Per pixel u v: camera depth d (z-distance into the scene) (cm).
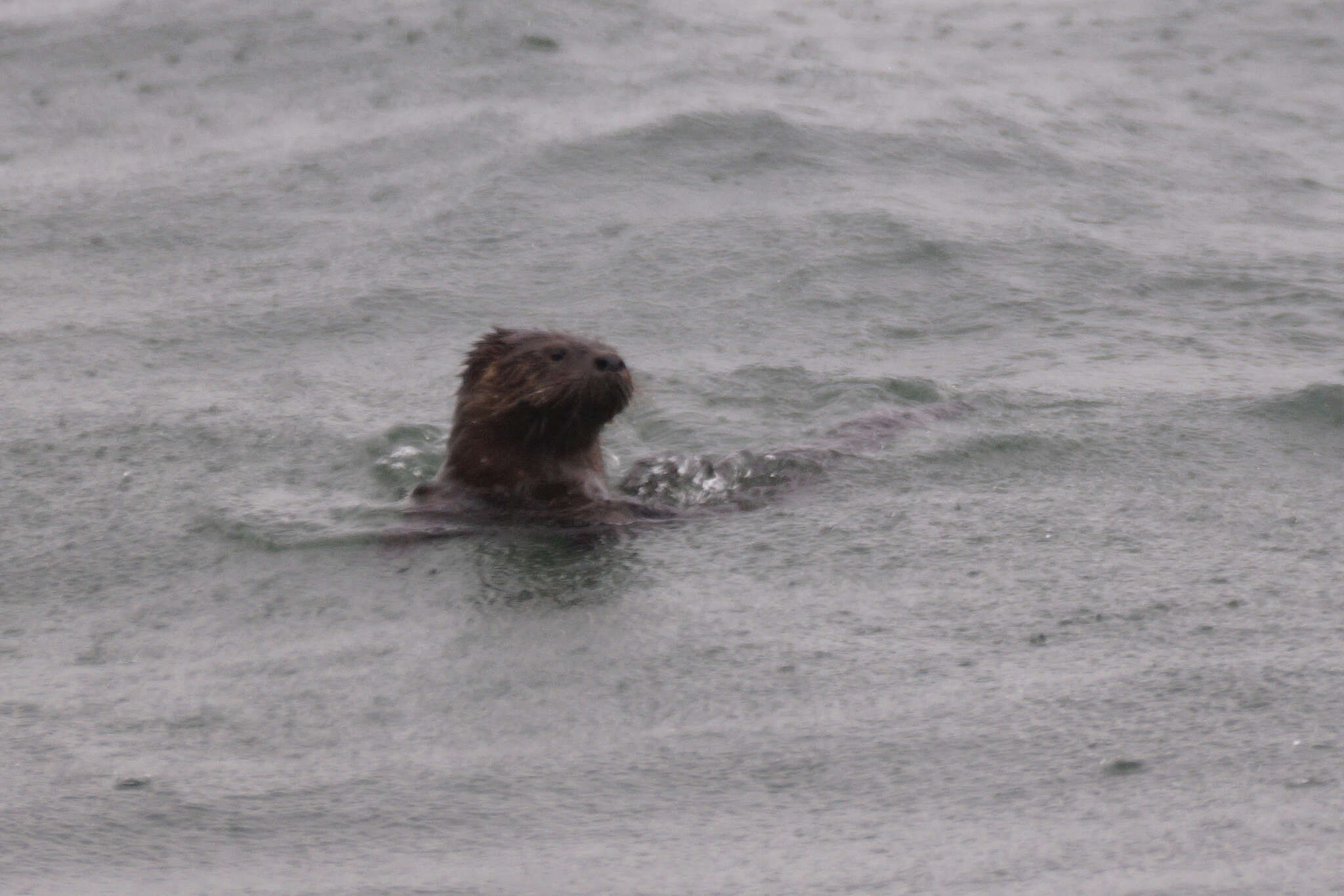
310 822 1788
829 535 2736
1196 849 1623
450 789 1861
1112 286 4316
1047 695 2038
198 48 6800
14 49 6925
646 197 4972
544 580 2570
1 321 4219
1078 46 7069
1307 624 2245
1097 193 5156
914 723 1981
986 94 6225
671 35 6831
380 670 2228
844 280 4322
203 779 1902
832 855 1662
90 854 1720
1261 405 3388
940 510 2844
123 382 3756
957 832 1702
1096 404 3422
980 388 3534
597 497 2962
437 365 3844
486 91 6097
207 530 2852
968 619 2331
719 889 1602
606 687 2138
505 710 2081
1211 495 2897
